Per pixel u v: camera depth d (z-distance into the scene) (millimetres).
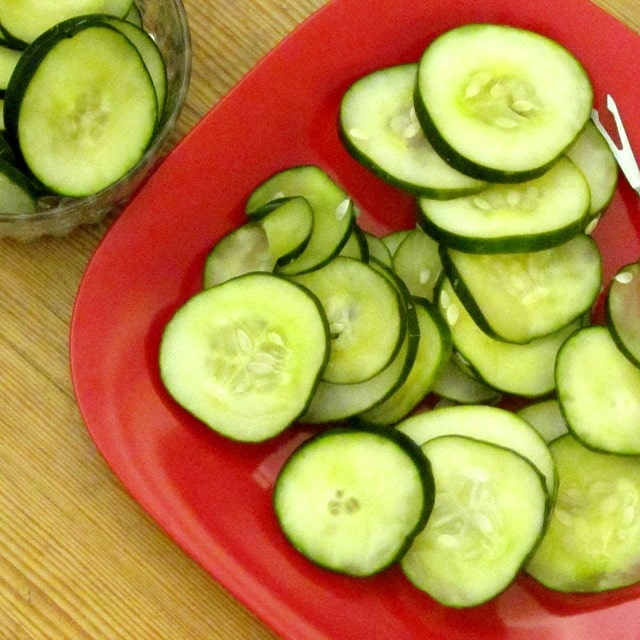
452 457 251
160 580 270
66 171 258
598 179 274
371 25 274
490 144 258
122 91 258
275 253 261
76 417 277
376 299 260
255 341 257
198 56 294
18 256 283
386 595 257
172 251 267
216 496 260
